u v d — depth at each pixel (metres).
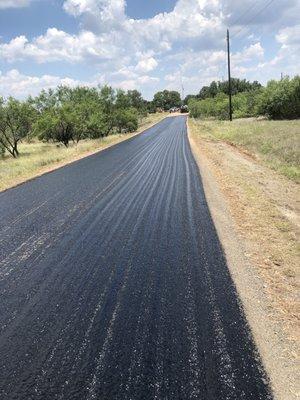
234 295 5.71
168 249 7.52
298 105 48.03
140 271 6.62
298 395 3.80
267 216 9.87
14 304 5.72
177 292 5.85
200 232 8.41
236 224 9.03
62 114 35.91
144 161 19.55
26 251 7.77
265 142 24.20
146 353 4.43
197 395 3.79
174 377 4.04
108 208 10.61
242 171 16.48
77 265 6.98
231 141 29.00
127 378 4.05
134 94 89.56
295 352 4.46
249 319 5.07
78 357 4.42
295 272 6.61
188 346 4.53
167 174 15.38
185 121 66.62
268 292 5.85
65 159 22.86
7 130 32.78
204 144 27.14
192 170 16.06
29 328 5.06
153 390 3.87
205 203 10.71
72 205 11.17
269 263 6.93
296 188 13.73
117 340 4.70
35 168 19.75
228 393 3.81
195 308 5.37
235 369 4.14
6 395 3.89
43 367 4.27
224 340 4.64
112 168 17.77
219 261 6.91
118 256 7.29
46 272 6.75
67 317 5.29
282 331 4.85
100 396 3.82
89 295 5.88
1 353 4.56
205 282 6.14
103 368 4.22
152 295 5.79
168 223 9.08
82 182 14.69
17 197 12.77
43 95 36.78
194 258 7.07
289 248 7.73
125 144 30.17
